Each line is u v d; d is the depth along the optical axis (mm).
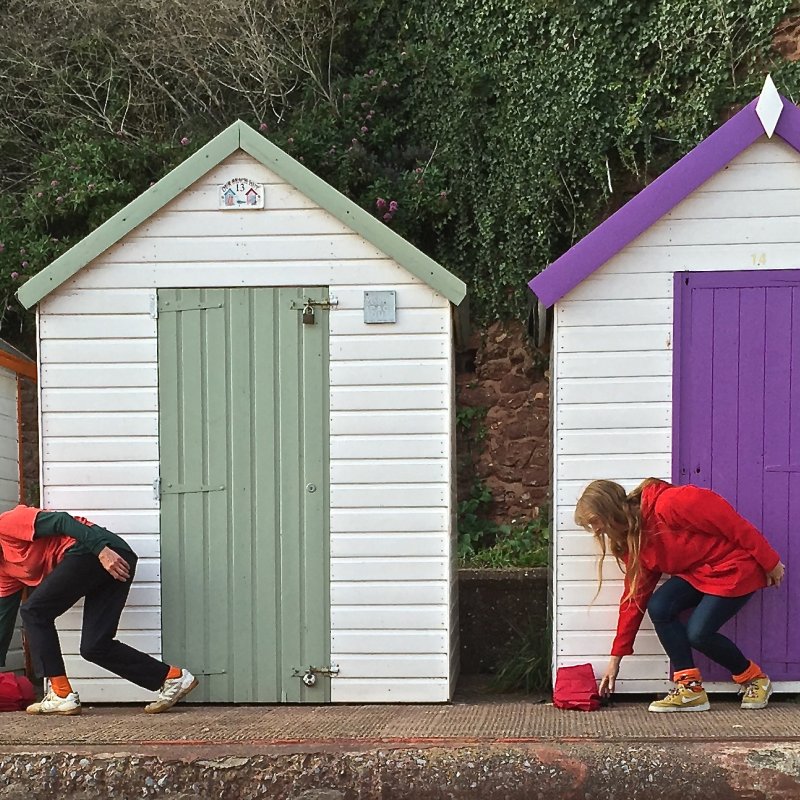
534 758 3262
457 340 5246
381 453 4332
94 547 4031
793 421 4152
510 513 6484
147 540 4402
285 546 4367
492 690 4781
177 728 3672
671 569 3963
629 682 4242
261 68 7152
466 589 5332
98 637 4082
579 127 6379
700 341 4191
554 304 4258
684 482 4195
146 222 4375
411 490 4328
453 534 4609
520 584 5305
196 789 3303
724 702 4184
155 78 7250
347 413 4340
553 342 4395
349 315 4328
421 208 6684
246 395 4367
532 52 6590
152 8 7324
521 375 6574
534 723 3678
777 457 4160
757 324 4164
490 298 6672
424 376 4316
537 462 6484
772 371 4164
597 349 4238
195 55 7367
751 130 4074
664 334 4207
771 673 4164
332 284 4332
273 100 7430
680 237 4191
